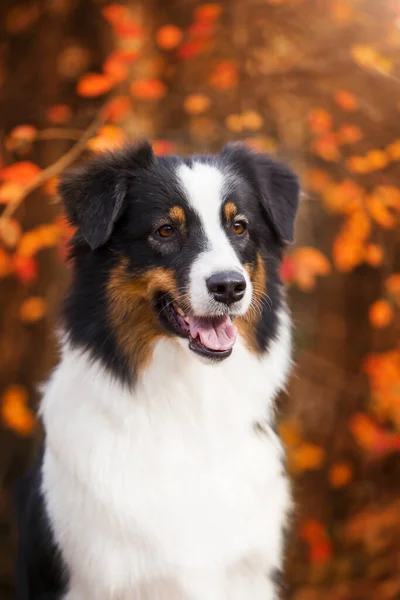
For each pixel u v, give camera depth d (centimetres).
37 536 359
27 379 628
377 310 521
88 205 351
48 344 618
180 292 333
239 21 577
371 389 570
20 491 431
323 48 556
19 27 615
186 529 334
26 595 384
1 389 629
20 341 625
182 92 591
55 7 605
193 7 588
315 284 617
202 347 331
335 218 601
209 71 586
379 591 565
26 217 586
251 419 359
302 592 581
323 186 531
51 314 607
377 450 542
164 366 344
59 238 502
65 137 529
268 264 378
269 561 358
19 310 619
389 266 567
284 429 579
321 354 615
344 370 607
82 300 356
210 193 352
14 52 618
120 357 345
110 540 333
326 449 603
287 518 388
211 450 346
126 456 338
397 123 540
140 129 569
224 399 350
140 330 345
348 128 523
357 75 555
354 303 604
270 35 576
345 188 501
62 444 346
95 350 348
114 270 350
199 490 339
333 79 562
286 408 600
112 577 331
